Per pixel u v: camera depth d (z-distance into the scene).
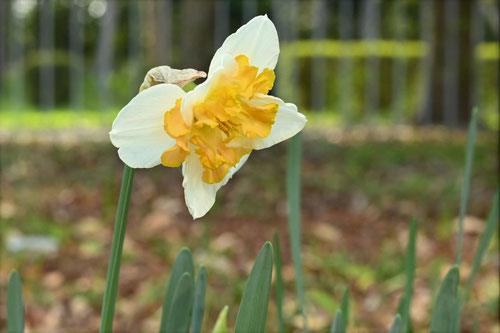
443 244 4.55
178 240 4.46
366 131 10.86
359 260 4.21
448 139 9.43
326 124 11.90
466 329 3.21
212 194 0.94
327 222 5.12
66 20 16.08
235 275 3.80
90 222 4.84
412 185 6.01
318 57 13.74
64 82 13.86
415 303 3.53
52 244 4.23
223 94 0.87
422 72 12.38
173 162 0.87
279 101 0.92
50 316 3.31
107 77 10.69
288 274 3.85
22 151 7.68
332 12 18.47
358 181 6.31
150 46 10.26
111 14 10.76
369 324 3.32
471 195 5.71
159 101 0.87
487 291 3.59
